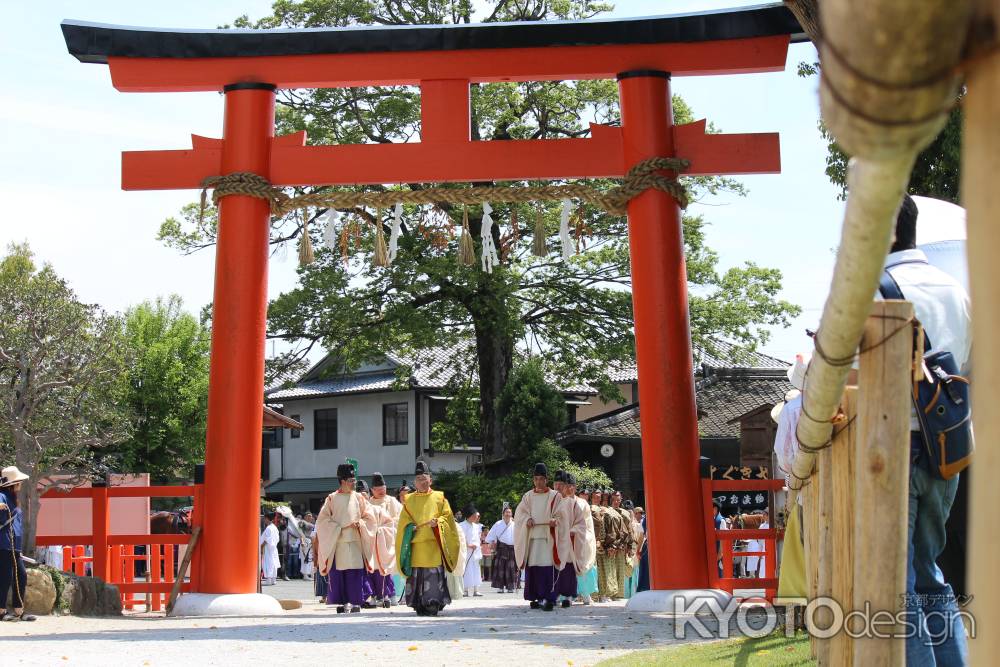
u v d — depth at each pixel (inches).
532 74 482.6
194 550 483.5
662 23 476.4
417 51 481.1
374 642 358.9
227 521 470.6
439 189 483.8
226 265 476.7
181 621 443.5
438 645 350.3
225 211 480.4
